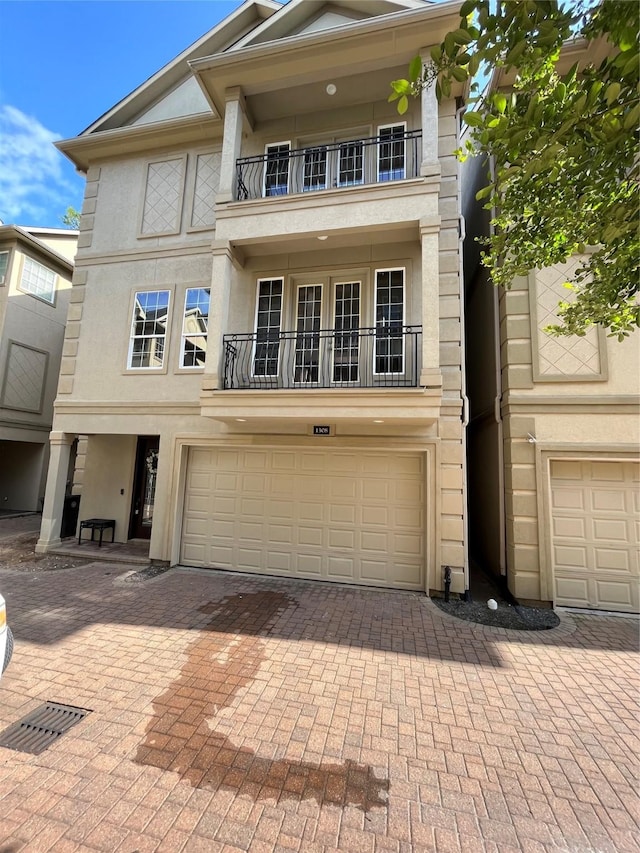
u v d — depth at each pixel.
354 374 7.19
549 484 6.18
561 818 2.38
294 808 2.39
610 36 2.44
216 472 7.68
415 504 6.73
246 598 5.95
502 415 6.82
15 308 12.79
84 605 5.50
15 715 3.14
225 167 7.16
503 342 6.74
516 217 3.80
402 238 7.00
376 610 5.62
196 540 7.63
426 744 2.97
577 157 2.91
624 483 6.06
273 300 7.69
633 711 3.45
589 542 6.05
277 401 6.41
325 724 3.15
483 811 2.42
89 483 9.41
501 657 4.36
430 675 3.94
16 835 2.15
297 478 7.27
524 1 2.33
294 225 6.76
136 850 2.10
